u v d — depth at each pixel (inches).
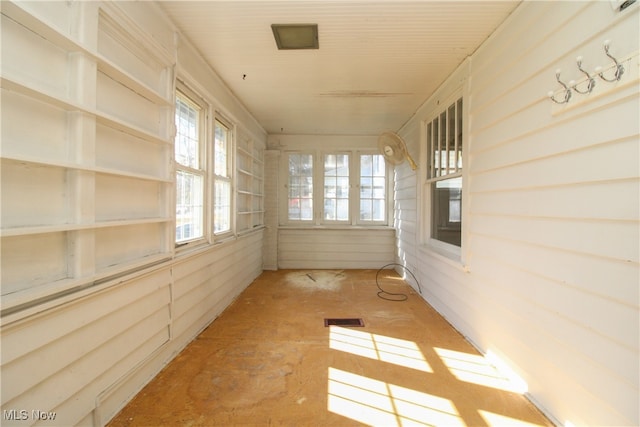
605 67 49.3
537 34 65.7
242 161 159.3
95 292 53.8
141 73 70.6
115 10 59.2
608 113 49.1
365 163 213.0
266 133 209.5
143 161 72.2
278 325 110.5
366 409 64.5
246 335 101.5
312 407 64.9
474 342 94.3
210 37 89.7
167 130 79.6
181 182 93.4
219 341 96.6
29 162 42.3
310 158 213.8
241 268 153.4
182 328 90.1
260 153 198.2
